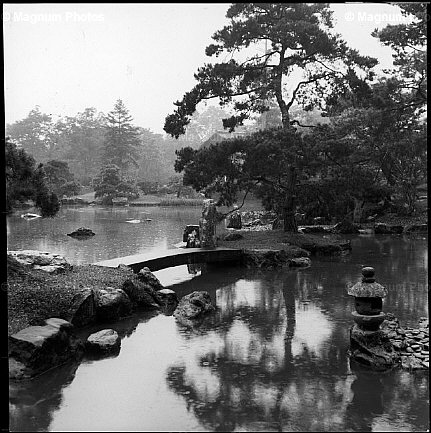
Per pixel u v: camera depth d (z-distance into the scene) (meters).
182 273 18.61
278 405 7.54
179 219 42.34
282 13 22.80
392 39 29.72
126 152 79.81
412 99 31.50
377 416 7.18
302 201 26.23
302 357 9.58
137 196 66.88
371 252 22.89
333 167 23.66
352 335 9.48
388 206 35.62
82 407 7.48
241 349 10.05
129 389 8.12
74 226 35.91
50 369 8.91
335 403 7.60
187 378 8.58
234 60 23.02
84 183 76.44
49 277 12.47
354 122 31.81
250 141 21.89
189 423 6.98
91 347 9.82
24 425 6.92
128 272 14.23
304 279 17.06
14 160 12.27
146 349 10.05
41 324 9.44
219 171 22.27
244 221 39.44
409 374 8.70
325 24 23.50
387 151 32.31
